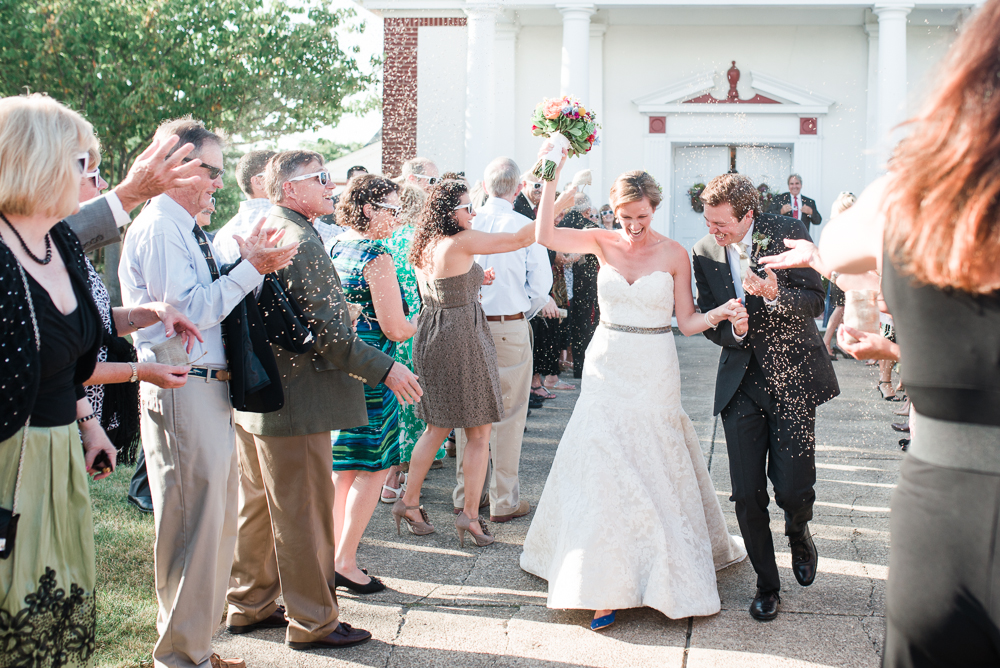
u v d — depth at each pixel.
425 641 2.96
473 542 3.98
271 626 3.08
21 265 1.88
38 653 1.91
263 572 3.04
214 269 2.57
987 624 1.21
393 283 3.31
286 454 2.72
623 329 3.24
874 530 4.04
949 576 1.23
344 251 3.38
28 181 1.82
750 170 12.95
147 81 13.69
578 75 12.02
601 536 3.05
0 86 14.11
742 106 12.92
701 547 3.22
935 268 1.19
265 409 2.52
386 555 3.83
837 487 4.77
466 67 12.29
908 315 1.29
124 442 2.59
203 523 2.43
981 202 1.13
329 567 2.90
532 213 6.69
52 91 14.27
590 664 2.77
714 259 3.19
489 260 4.32
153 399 2.42
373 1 12.20
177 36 14.51
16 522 1.84
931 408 1.27
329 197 2.88
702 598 3.06
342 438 3.29
